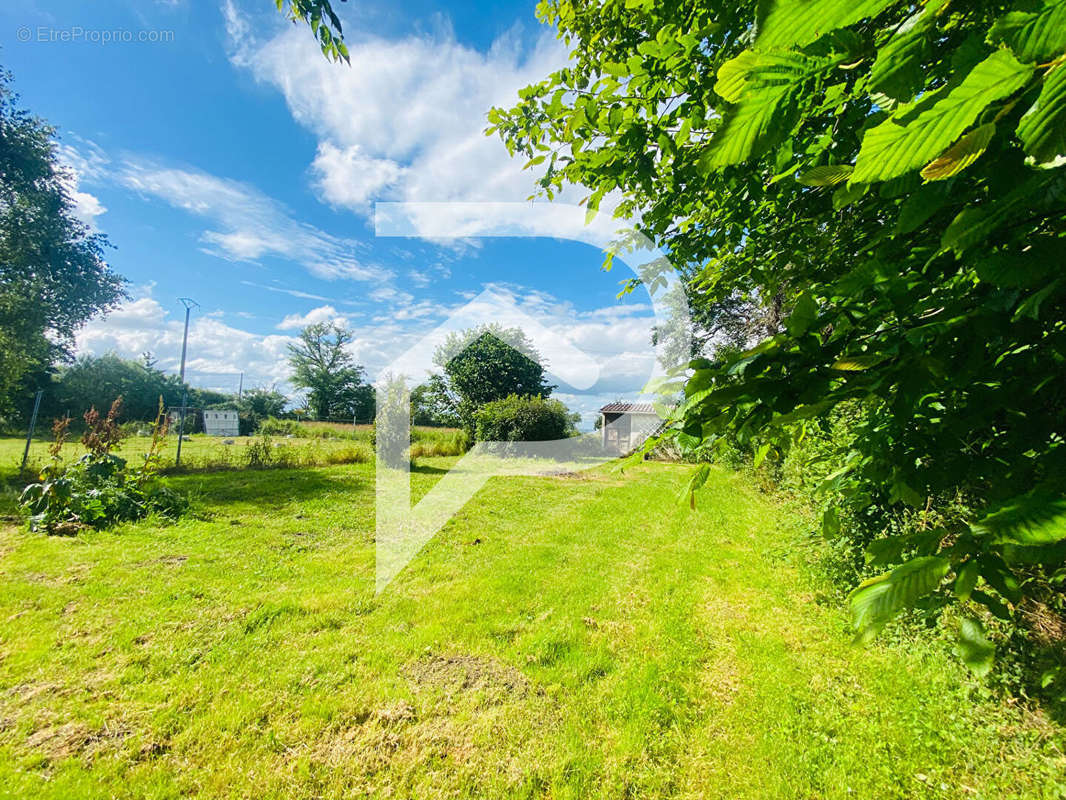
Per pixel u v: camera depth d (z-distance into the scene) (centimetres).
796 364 76
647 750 224
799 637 316
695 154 175
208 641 310
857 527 330
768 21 39
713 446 92
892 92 49
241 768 213
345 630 330
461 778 211
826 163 139
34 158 1362
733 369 76
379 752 224
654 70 149
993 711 228
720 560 475
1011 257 61
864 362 67
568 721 243
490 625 337
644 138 166
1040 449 78
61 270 1537
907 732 225
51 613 337
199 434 2231
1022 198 53
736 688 265
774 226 222
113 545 484
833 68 50
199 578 408
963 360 73
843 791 198
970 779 199
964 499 231
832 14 38
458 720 244
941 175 43
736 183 184
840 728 230
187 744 226
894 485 96
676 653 299
